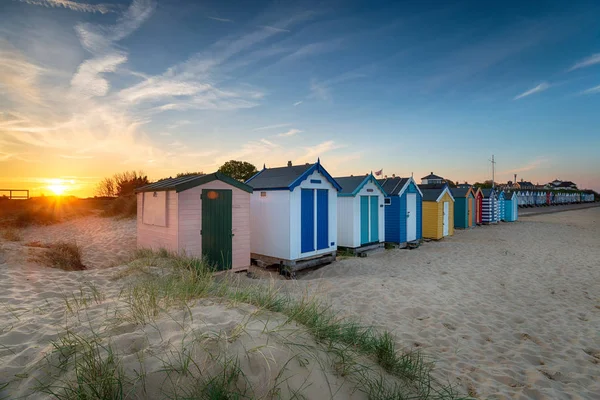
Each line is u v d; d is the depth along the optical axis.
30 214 18.59
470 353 5.22
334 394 2.97
